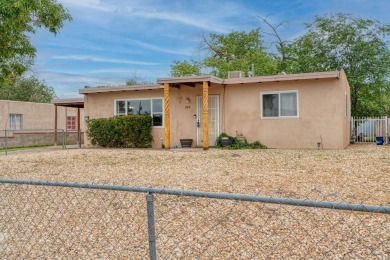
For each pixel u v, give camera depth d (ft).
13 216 15.89
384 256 10.47
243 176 24.52
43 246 12.42
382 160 30.55
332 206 6.37
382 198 17.44
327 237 12.19
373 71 70.54
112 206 17.10
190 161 33.81
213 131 50.72
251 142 48.39
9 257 11.61
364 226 13.12
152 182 23.29
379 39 71.00
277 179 23.00
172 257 11.03
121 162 34.27
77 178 25.63
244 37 100.58
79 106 66.03
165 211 16.01
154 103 53.78
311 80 45.24
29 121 72.84
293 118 46.26
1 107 66.64
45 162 35.47
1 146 63.21
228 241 12.16
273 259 10.58
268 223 13.87
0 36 25.38
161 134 53.21
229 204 16.71
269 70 86.48
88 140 56.75
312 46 76.23
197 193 7.53
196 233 13.07
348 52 72.02
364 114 74.18
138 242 12.47
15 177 26.55
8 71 28.53
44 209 16.83
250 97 48.52
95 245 12.35
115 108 56.13
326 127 44.75
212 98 50.55
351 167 27.09
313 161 31.27
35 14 26.96
